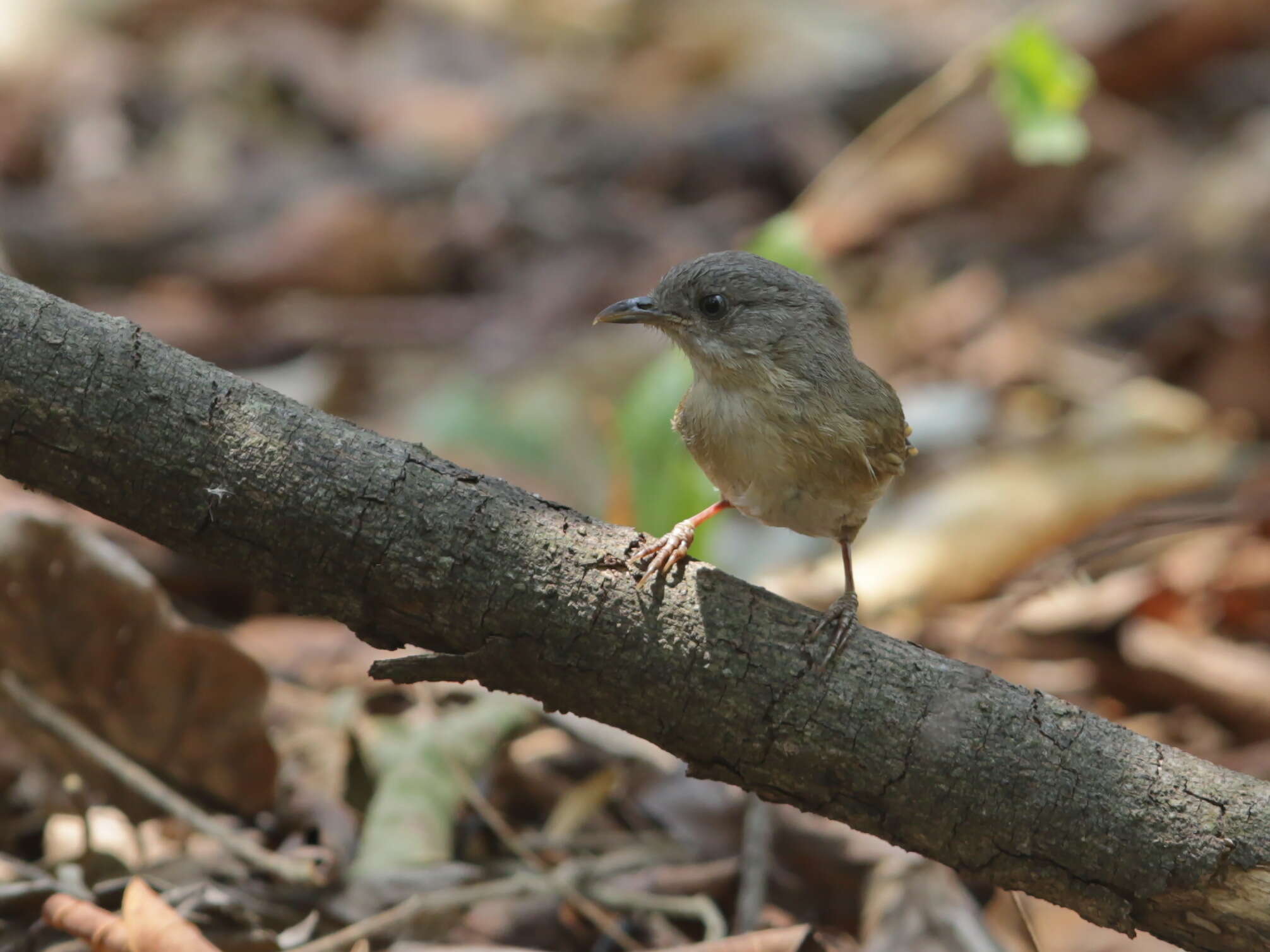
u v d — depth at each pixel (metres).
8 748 8.48
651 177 21.05
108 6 22.75
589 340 16.56
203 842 8.61
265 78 22.12
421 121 21.84
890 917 8.21
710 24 24.23
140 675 8.32
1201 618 11.70
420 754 9.05
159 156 20.25
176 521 6.23
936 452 14.16
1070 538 12.51
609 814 9.52
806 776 6.42
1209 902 6.23
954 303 17.75
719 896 8.62
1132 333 17.16
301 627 11.41
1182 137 20.59
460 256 19.39
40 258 18.39
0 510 11.21
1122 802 6.25
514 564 6.28
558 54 24.28
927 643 11.61
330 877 8.11
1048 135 11.79
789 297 8.10
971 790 6.30
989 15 23.41
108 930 6.81
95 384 6.07
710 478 8.38
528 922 8.23
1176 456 13.09
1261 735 10.62
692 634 6.34
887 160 20.00
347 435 6.30
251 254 18.48
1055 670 11.41
